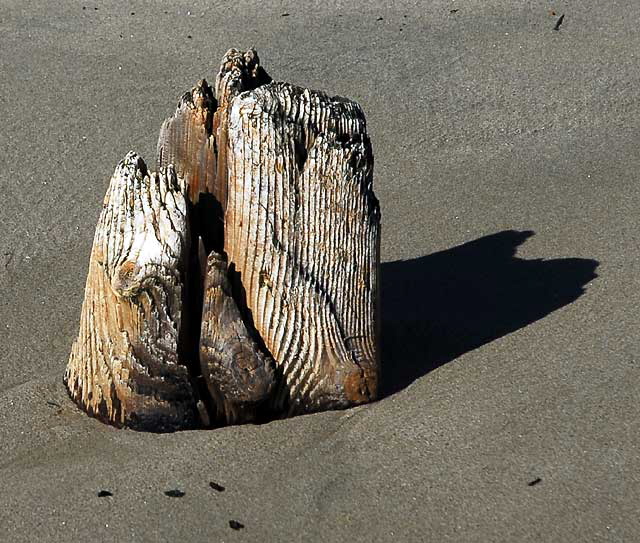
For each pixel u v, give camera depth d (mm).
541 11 13133
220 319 5926
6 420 6383
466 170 10156
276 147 5926
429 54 12109
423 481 5648
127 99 11305
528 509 5438
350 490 5609
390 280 8148
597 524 5320
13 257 8844
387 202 9625
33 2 13406
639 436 5930
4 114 11031
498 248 8617
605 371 6559
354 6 13234
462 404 6270
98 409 6227
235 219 5996
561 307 7465
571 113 11109
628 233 8711
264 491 5617
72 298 8203
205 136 6285
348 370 6109
